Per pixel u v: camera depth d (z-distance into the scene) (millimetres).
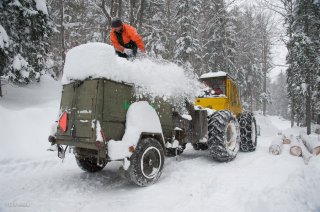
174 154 6227
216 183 4023
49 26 11203
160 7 18656
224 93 6641
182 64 17969
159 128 4480
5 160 5652
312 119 23984
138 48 5266
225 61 23562
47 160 5945
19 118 7309
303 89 18328
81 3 16766
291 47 19141
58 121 4523
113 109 3984
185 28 19688
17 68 9523
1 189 4129
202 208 3146
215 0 22453
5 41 8844
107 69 3910
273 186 3744
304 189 3734
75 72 4145
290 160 5434
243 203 3160
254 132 7195
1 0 9195
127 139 3955
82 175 4957
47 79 14109
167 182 4309
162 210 3213
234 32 25844
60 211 3268
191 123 5555
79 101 4086
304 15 18266
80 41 22359
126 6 16672
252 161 5555
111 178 4762
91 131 3805
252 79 32469
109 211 3240
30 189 4133
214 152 5297
